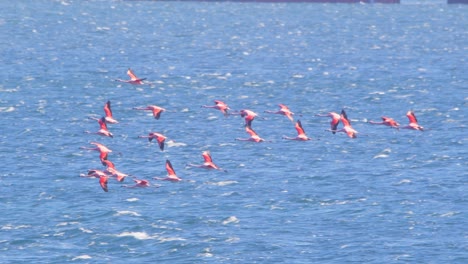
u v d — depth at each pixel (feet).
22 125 304.50
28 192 222.28
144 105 355.56
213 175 241.35
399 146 279.08
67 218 202.59
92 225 197.88
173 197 219.41
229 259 179.42
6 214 205.46
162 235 191.93
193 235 191.52
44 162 253.65
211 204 213.46
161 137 205.87
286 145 278.26
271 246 185.78
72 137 287.28
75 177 236.84
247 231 195.11
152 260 179.93
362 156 265.34
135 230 194.70
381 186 231.09
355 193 224.12
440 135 297.53
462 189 228.43
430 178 239.50
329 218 204.54
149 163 256.32
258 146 277.03
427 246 186.60
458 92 400.88
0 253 182.60
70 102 354.33
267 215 205.98
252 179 237.04
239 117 325.62
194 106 354.74
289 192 224.33
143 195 220.43
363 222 201.36
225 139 286.46
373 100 377.91
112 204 212.84
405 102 371.97
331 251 183.83
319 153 268.41
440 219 203.62
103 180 189.06
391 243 188.24
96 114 331.36
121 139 286.25
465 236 192.44
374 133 298.97
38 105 344.49
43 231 194.49
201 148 274.36
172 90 399.03
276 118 326.65
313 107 361.10
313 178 238.68
